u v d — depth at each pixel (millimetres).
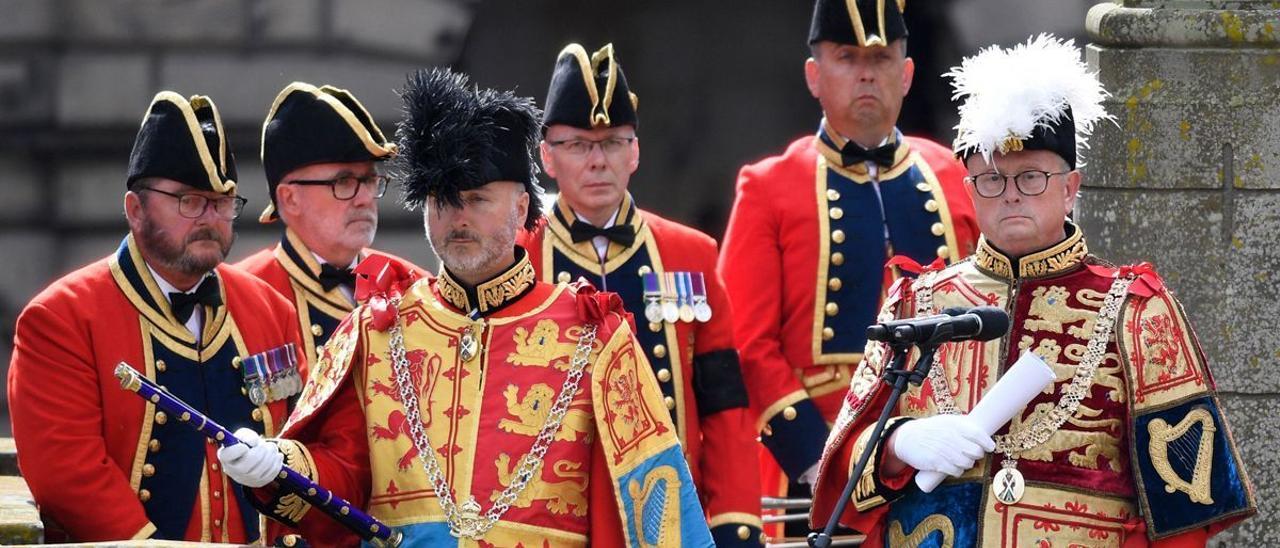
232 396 20062
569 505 17594
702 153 38844
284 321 20828
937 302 19062
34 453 19188
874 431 17969
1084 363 18250
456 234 17672
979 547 18156
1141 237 22969
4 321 32625
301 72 33094
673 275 22672
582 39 37406
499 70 36625
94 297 19672
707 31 38375
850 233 24469
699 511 17828
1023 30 35375
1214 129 22641
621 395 17734
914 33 36375
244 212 32875
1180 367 18281
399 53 33531
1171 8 22891
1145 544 18094
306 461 17516
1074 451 18188
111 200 32906
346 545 17984
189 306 19953
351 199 21844
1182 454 18062
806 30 38625
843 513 19125
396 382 17797
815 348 24250
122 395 19547
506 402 17594
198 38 32812
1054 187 18594
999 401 17938
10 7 32438
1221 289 22766
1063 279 18656
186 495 19672
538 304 18000
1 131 32531
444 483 17469
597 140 22453
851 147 24750
